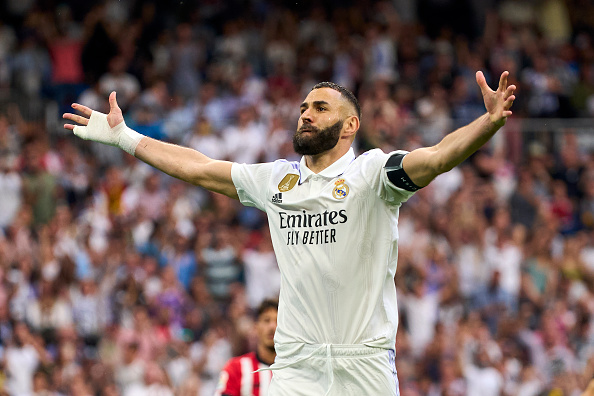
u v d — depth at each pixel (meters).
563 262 52.16
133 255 46.56
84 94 57.69
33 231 47.97
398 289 47.31
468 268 49.94
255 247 49.44
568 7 75.62
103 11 63.03
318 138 17.25
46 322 43.75
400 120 56.94
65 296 44.25
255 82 60.03
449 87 64.31
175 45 62.59
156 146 18.91
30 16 63.47
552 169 56.56
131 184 50.97
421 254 49.16
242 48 63.81
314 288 16.83
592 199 56.41
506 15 73.94
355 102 17.73
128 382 41.81
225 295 46.44
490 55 69.25
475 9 73.19
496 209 53.25
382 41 66.19
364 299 16.69
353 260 16.72
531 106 65.19
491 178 54.91
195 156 18.81
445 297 48.06
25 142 52.62
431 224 51.38
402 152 16.75
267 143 54.34
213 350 43.06
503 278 50.12
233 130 54.62
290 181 17.56
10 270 44.84
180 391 42.03
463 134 15.71
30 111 54.91
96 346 43.59
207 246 47.38
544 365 47.03
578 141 57.22
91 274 46.00
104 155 53.25
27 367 41.69
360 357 16.53
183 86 61.22
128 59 61.16
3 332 42.09
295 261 17.06
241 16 67.12
